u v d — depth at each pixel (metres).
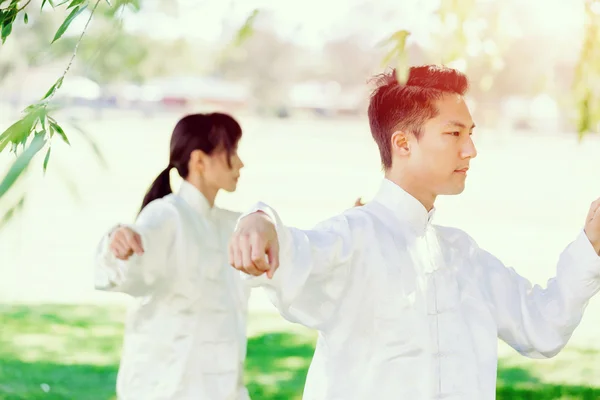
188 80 53.22
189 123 4.80
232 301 4.77
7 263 15.38
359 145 38.97
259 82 53.09
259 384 8.32
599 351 9.99
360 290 2.83
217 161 4.84
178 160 4.84
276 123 51.72
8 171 2.55
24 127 2.76
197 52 27.03
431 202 3.08
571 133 41.91
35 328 10.84
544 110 42.19
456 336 2.93
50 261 15.63
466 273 3.06
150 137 37.94
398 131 3.03
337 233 2.80
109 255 4.12
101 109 48.44
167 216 4.62
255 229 2.32
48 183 25.62
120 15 3.34
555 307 3.08
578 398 8.02
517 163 31.97
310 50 51.12
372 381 2.82
